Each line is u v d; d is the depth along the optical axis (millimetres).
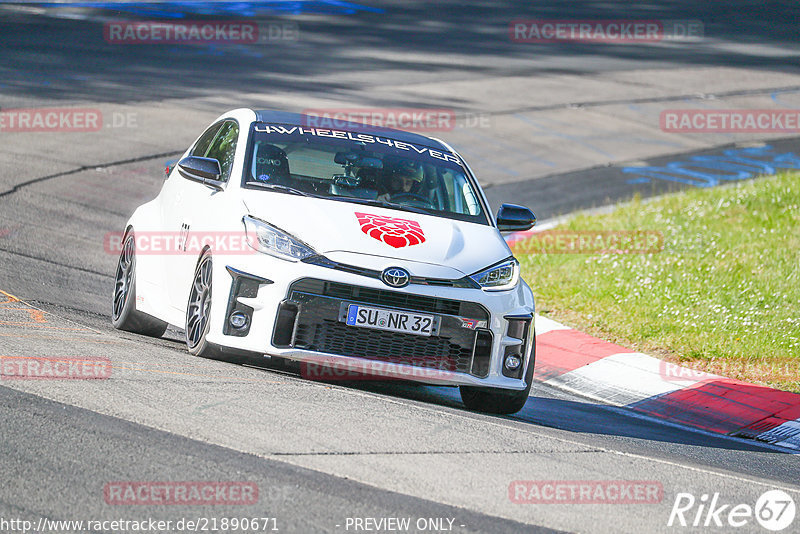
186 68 89938
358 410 22562
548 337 37156
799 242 50219
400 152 29688
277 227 24891
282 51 104000
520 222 29391
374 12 136875
